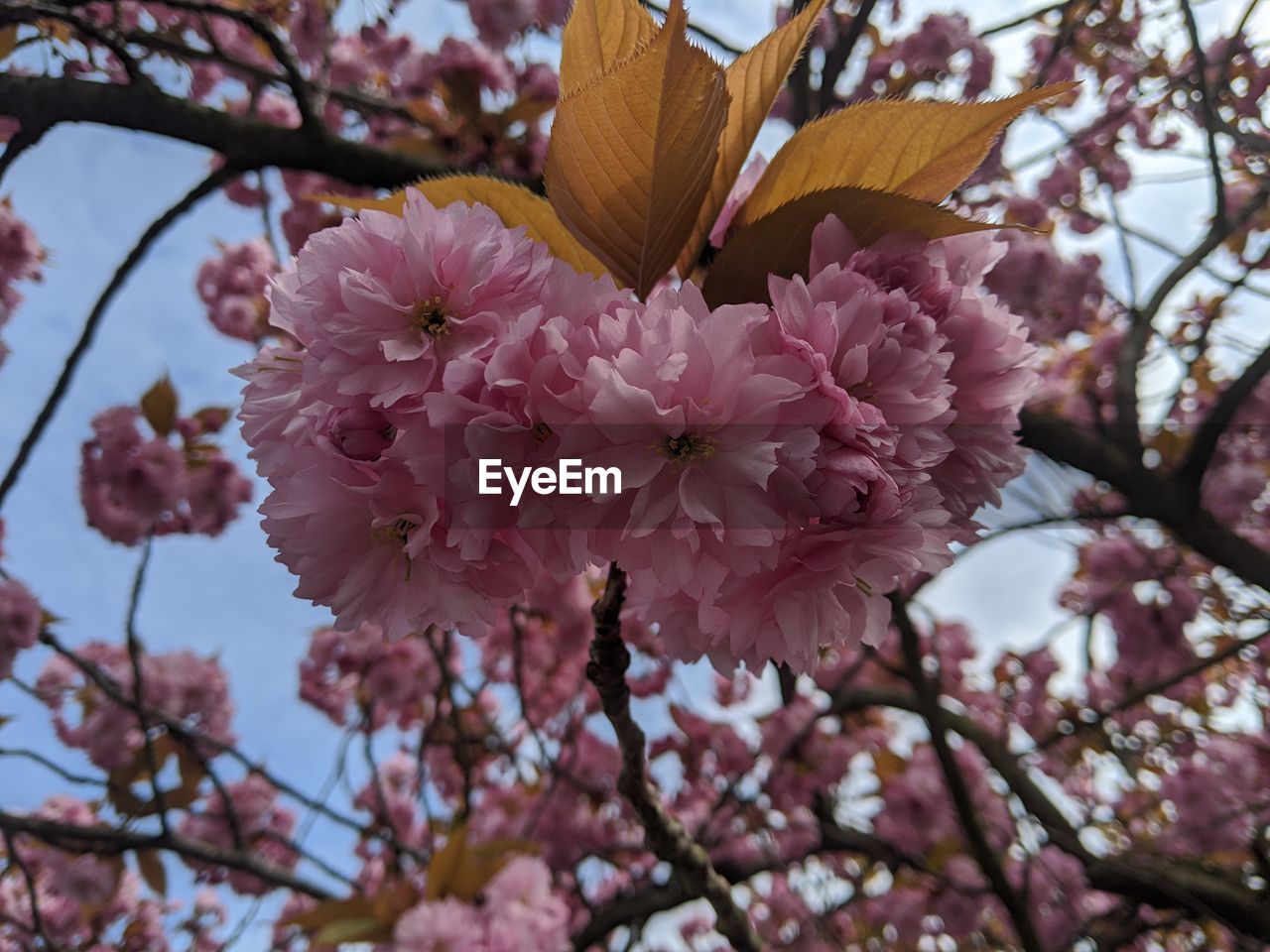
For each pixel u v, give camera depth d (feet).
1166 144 2.57
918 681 1.65
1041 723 2.56
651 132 0.56
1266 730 2.27
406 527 0.55
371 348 0.52
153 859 1.85
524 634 2.13
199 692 2.04
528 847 1.29
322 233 0.54
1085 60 2.53
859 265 0.58
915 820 2.01
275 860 2.29
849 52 1.73
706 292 0.62
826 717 2.20
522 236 0.54
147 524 1.76
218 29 1.96
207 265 2.28
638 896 1.98
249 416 0.60
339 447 0.53
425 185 0.63
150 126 1.37
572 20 0.63
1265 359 1.57
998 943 1.97
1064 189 2.62
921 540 0.54
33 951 1.88
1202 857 1.89
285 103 2.17
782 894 2.20
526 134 1.72
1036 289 1.91
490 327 0.52
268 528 0.58
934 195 0.63
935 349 0.55
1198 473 1.67
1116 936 1.89
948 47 2.25
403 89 1.91
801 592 0.56
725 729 2.36
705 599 0.58
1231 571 1.65
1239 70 2.05
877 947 2.38
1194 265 1.99
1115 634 2.19
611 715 0.72
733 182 0.66
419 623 0.56
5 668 1.54
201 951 2.48
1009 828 1.97
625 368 0.49
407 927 1.06
